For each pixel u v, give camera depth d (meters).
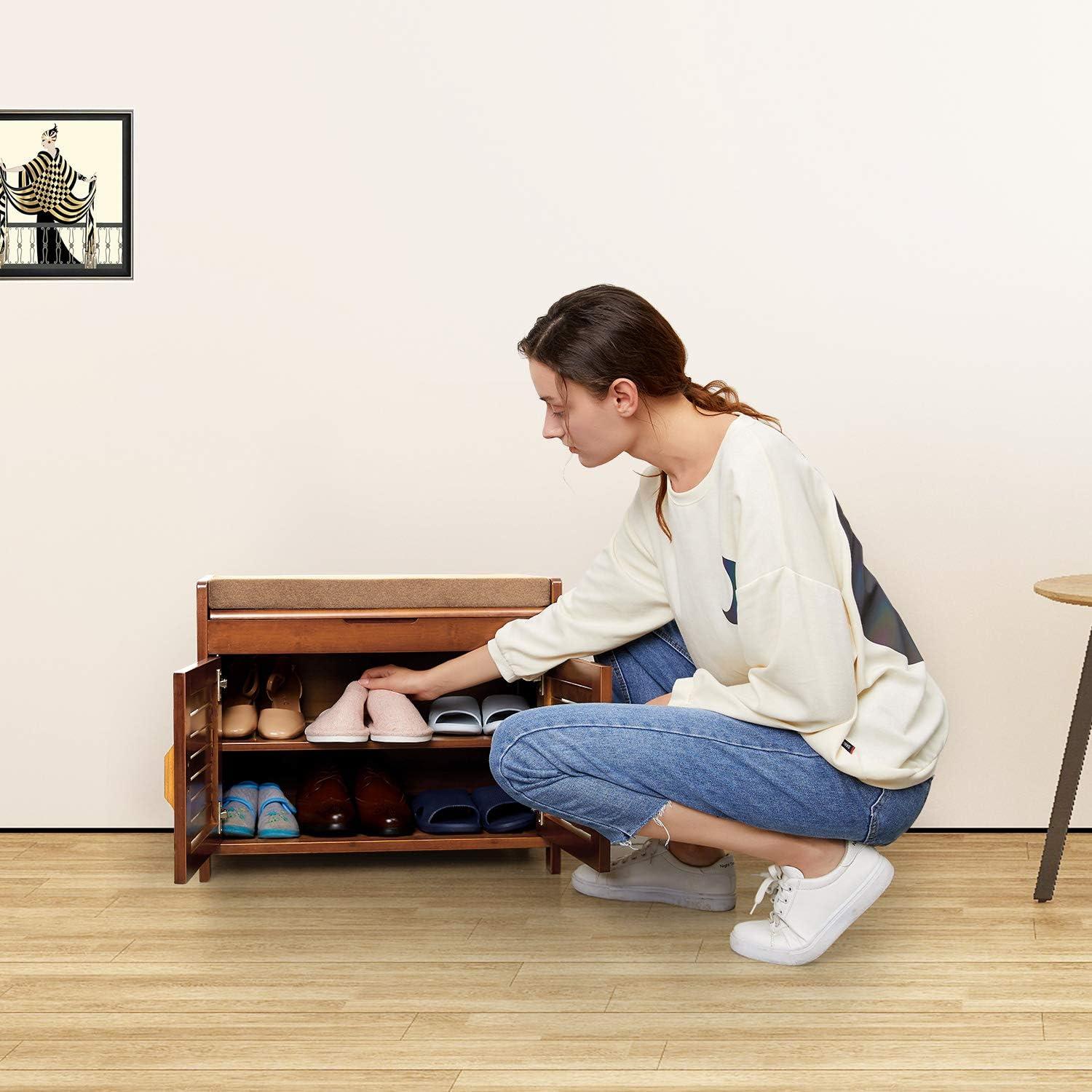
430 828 1.88
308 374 2.22
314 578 1.86
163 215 2.20
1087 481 2.23
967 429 2.23
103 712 2.22
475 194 2.22
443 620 1.89
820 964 1.54
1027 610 2.24
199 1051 1.27
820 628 1.43
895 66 2.21
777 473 1.45
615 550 1.76
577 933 1.66
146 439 2.21
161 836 2.20
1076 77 2.20
